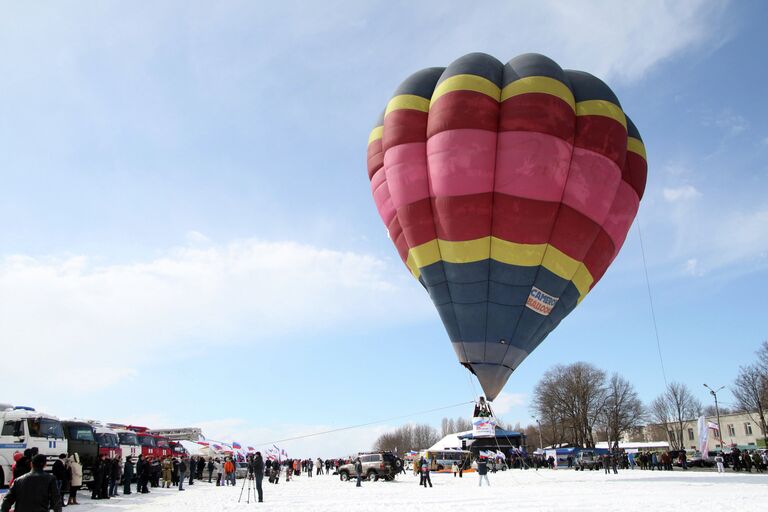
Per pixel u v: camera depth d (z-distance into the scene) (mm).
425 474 32469
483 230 24297
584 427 82312
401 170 25609
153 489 29969
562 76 25000
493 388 25203
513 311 24828
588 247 24781
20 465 12992
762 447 82062
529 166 23422
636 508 16516
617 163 24719
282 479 44812
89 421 27844
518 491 24906
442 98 24719
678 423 106375
